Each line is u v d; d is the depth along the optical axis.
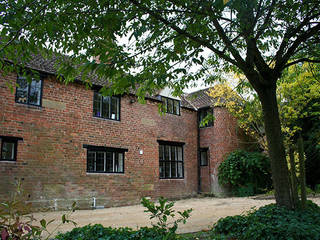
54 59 12.53
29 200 10.05
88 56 4.95
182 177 16.47
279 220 4.80
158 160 15.19
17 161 10.03
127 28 4.93
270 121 6.09
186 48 5.27
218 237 5.09
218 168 17.02
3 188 9.55
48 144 10.95
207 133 17.98
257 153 17.28
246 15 5.01
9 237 2.48
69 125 11.72
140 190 13.94
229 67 8.05
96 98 13.02
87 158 12.22
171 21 4.74
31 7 4.14
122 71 4.11
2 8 4.00
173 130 16.52
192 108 18.03
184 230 6.21
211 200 14.59
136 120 14.49
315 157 16.17
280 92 13.10
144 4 4.68
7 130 9.97
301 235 4.10
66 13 4.20
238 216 5.74
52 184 10.80
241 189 16.48
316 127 15.52
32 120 10.67
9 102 10.19
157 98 16.09
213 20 5.21
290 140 14.34
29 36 4.46
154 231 4.32
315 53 6.40
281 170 5.86
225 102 16.72
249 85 8.82
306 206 5.99
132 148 14.01
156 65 4.84
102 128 12.88
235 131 18.09
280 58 6.37
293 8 5.23
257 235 4.42
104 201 12.30
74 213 10.06
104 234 4.62
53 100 11.40
